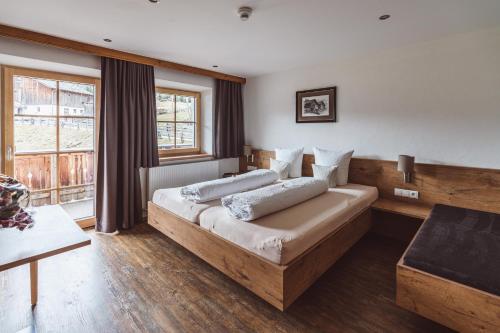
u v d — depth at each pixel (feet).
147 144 11.75
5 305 6.20
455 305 4.65
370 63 10.75
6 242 5.19
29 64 9.26
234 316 5.95
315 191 8.89
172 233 8.70
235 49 10.25
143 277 7.47
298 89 13.12
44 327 5.56
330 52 10.58
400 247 9.72
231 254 6.49
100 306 6.23
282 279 5.32
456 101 8.89
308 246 6.14
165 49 10.19
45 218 6.47
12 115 9.23
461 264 4.91
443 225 6.95
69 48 9.11
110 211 10.45
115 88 10.34
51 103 10.19
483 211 8.18
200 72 13.08
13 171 9.32
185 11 7.06
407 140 10.03
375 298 6.67
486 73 8.30
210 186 8.57
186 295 6.68
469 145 8.75
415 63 9.63
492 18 7.50
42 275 7.50
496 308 4.24
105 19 7.56
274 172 11.21
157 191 9.98
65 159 10.75
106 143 10.24
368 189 10.25
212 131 14.82
